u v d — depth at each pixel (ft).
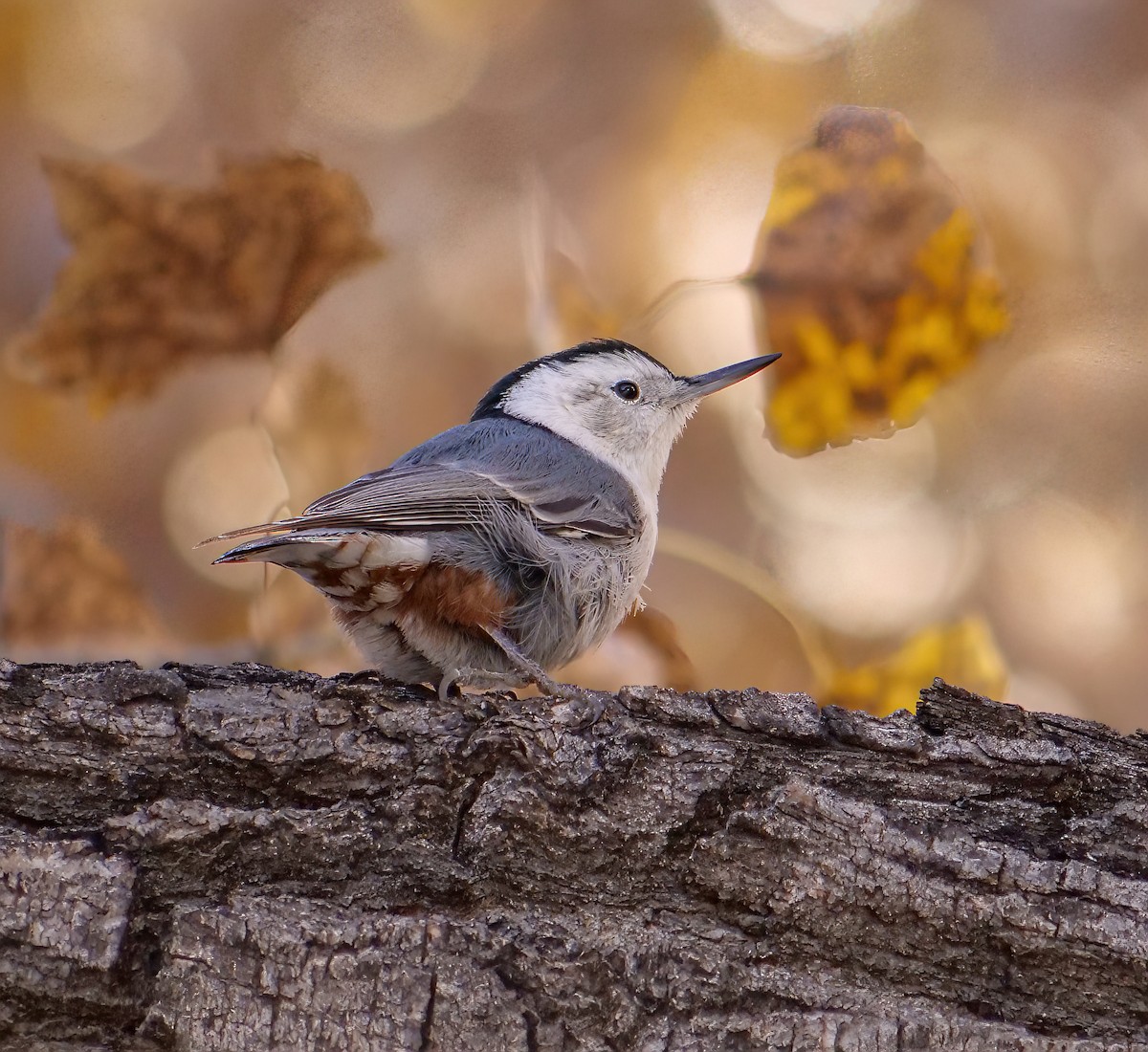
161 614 31.60
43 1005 18.78
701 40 35.01
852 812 18.89
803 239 24.35
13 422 31.94
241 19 32.32
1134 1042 17.58
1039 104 34.47
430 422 30.76
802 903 18.80
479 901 19.40
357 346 29.86
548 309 31.42
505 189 32.68
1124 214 34.24
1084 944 18.02
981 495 37.17
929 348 24.35
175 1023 18.66
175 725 20.10
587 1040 18.25
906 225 24.12
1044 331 35.04
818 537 36.73
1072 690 36.83
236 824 19.44
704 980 18.51
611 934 18.83
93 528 31.53
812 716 20.34
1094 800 19.60
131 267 25.64
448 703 20.49
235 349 26.71
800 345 24.50
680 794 19.47
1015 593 36.96
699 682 31.32
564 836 19.47
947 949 18.39
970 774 19.83
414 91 33.50
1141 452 36.09
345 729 20.24
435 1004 18.37
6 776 19.77
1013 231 33.86
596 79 34.55
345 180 26.37
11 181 30.48
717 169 32.86
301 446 29.43
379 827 19.63
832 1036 17.93
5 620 29.50
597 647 28.19
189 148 30.27
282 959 18.65
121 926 18.80
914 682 30.78
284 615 29.94
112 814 19.69
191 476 32.94
